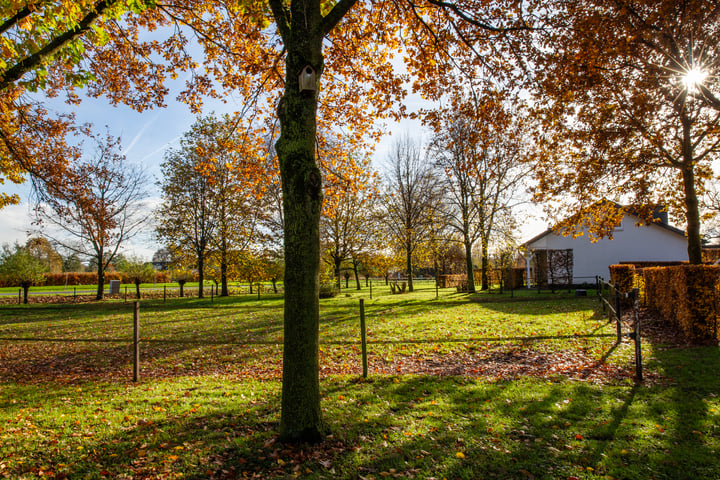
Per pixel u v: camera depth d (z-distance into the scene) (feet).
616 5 22.72
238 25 26.02
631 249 89.81
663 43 33.76
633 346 26.53
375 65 26.96
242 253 97.14
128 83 29.14
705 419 14.47
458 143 25.89
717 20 34.71
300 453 12.43
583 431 14.03
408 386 20.10
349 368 24.88
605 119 43.47
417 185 110.93
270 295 96.89
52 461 12.35
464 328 37.47
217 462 12.09
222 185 93.25
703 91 34.42
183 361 29.07
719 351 23.71
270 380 22.52
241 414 16.37
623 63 33.19
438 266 149.48
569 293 67.82
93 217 36.73
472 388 19.34
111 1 21.35
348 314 51.16
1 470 11.70
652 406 15.94
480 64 23.67
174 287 144.46
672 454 12.21
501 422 15.07
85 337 40.45
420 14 23.97
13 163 31.40
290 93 13.26
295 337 13.10
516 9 21.42
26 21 19.12
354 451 12.81
